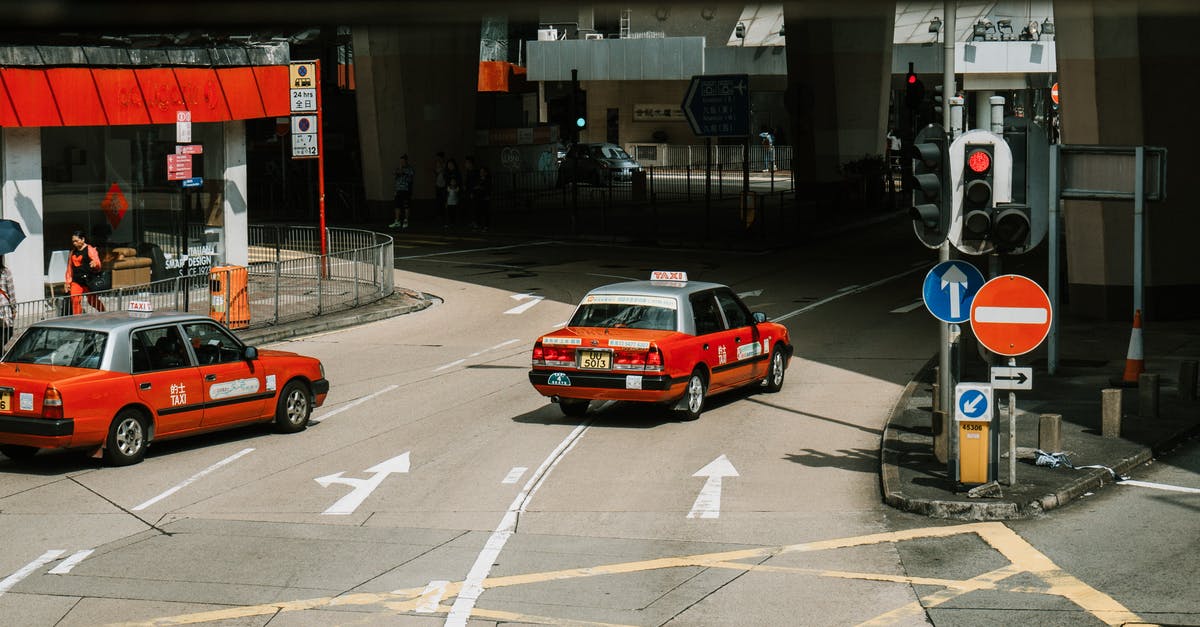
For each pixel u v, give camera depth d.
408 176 45.12
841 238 43.41
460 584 10.02
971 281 13.27
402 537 11.52
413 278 33.09
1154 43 23.98
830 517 12.12
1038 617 9.03
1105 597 9.46
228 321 24.38
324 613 9.31
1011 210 12.73
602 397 16.36
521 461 14.65
